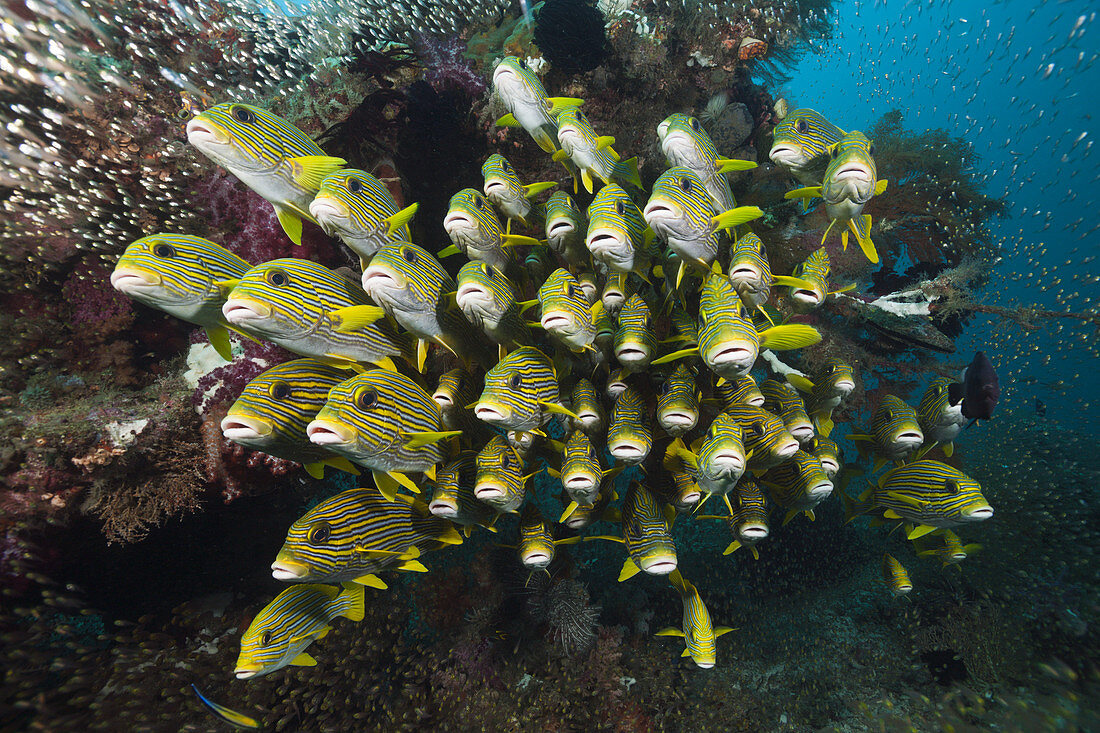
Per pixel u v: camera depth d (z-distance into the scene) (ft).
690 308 11.00
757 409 9.78
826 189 8.55
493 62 17.66
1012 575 23.73
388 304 7.35
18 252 16.33
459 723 16.10
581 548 23.93
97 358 16.05
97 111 17.95
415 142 15.60
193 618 17.48
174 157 17.38
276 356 14.90
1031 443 32.89
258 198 15.90
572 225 9.45
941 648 21.07
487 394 7.68
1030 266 20.12
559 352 9.24
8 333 15.72
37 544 13.05
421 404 7.77
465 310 8.01
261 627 8.20
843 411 17.80
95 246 16.79
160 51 20.63
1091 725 17.63
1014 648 20.63
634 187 11.55
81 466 12.87
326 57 22.85
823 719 18.95
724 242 9.25
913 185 19.89
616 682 17.24
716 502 16.63
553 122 10.69
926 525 11.73
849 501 13.76
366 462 7.20
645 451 8.72
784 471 10.98
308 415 7.38
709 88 18.94
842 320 18.22
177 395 14.53
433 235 16.97
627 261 8.41
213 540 17.46
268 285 6.63
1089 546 24.57
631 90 17.46
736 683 20.15
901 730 18.40
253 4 24.38
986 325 20.88
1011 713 18.63
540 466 10.52
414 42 19.31
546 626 17.52
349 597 9.16
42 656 14.16
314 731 15.26
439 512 8.43
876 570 26.89
